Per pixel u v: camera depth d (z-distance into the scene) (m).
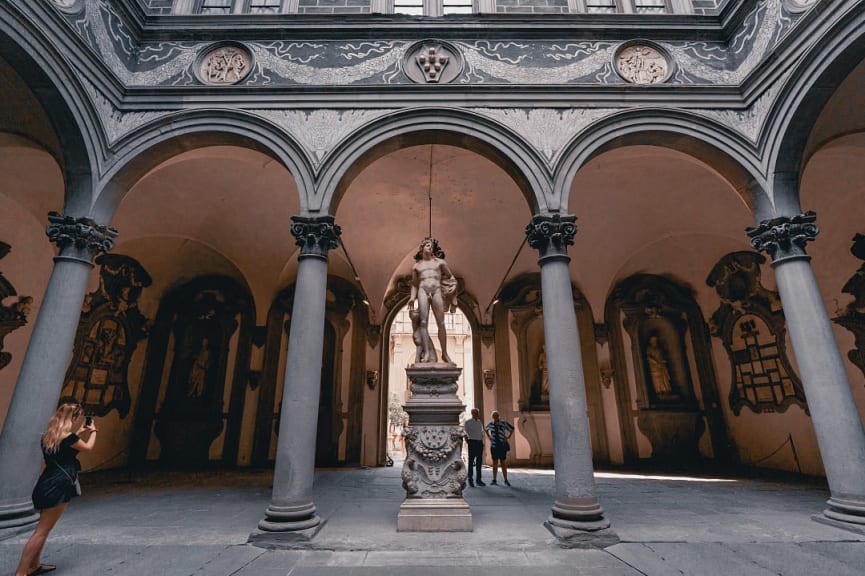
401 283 13.38
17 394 5.16
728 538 4.78
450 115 6.69
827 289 9.05
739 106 6.74
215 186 9.62
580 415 5.26
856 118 6.39
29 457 5.05
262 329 12.62
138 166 6.51
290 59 7.18
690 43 7.31
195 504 6.69
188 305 12.84
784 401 10.39
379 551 4.42
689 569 3.92
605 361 12.58
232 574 3.78
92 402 10.66
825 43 5.61
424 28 7.29
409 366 5.80
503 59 7.20
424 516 5.11
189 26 7.30
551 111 6.75
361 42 7.30
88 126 6.05
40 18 5.43
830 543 4.57
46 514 3.72
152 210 10.02
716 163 6.68
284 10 8.02
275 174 9.20
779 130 6.15
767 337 10.87
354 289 13.45
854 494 5.05
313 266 5.89
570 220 6.04
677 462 11.88
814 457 9.67
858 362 8.51
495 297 13.12
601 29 7.29
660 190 9.85
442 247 12.32
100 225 6.02
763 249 6.21
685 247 12.01
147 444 11.82
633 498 7.12
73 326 5.62
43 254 8.84
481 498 7.31
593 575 3.78
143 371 12.20
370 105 6.79
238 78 7.05
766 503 6.66
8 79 5.78
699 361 12.52
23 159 7.45
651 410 12.20
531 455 12.10
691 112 6.68
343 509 6.30
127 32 7.03
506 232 11.76
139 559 4.14
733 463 11.70
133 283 11.72
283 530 4.73
